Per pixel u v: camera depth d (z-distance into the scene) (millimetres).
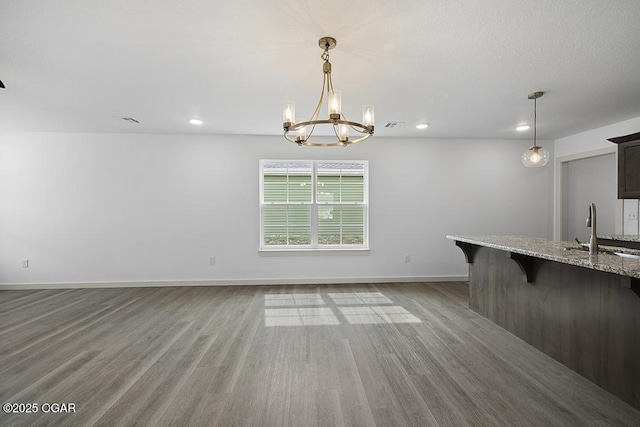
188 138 4570
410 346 2549
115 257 4523
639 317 1733
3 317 3266
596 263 1756
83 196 4469
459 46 2074
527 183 4910
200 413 1718
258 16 1753
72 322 3113
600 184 5059
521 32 1904
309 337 2734
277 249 4719
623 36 1938
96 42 2029
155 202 4551
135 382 2023
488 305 3166
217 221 4617
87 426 1616
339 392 1910
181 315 3318
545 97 3045
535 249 2365
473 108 3375
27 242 4434
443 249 4848
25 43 2035
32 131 4383
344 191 4832
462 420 1653
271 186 4758
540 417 1675
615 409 1745
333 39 1984
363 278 4758
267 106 3318
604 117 3697
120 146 4504
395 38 1979
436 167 4824
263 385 1989
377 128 4230
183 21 1801
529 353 2430
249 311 3447
